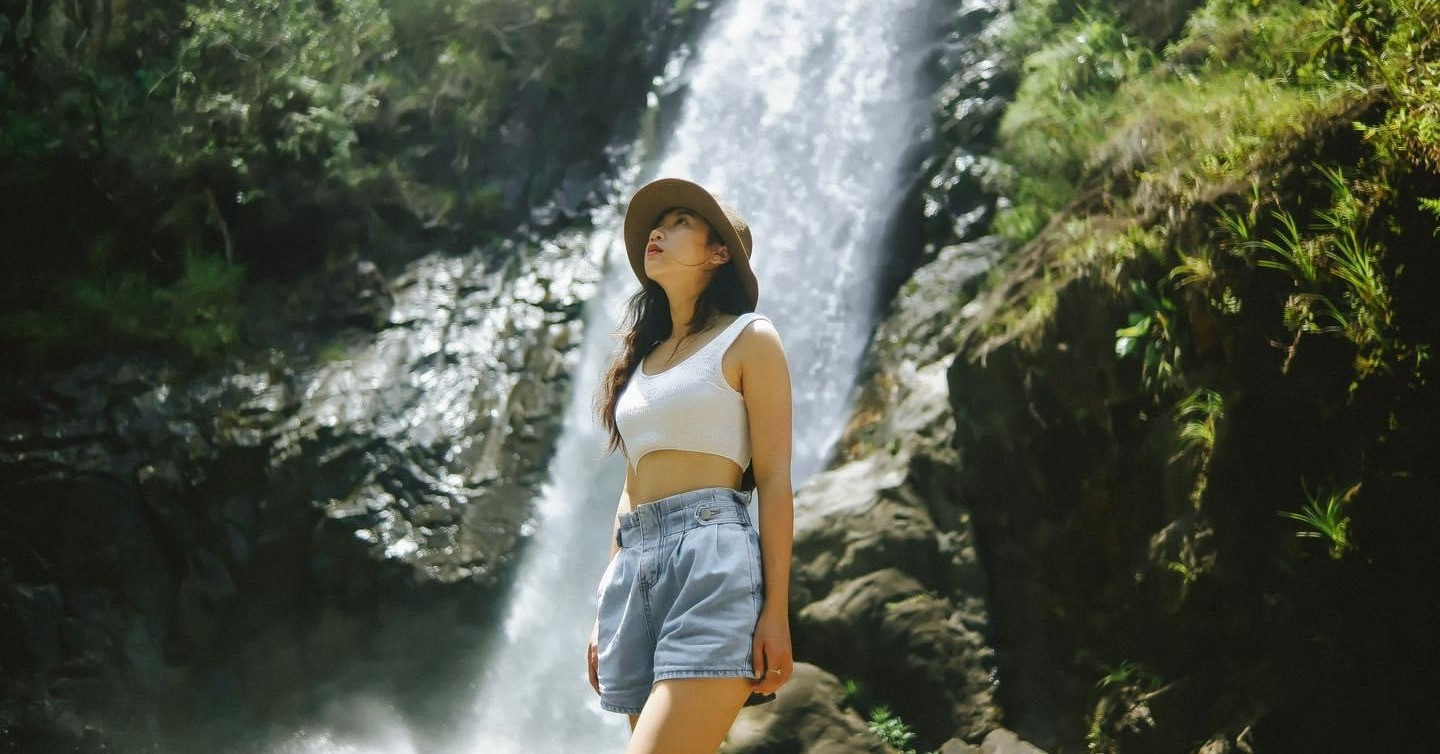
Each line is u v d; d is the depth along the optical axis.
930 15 10.05
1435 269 3.46
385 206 10.03
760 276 9.36
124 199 9.52
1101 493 4.66
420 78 10.58
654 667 2.23
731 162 10.23
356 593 7.53
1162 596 4.23
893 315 8.14
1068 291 4.79
